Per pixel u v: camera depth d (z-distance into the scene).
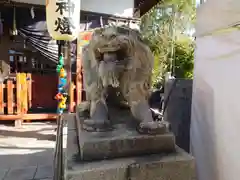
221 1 1.59
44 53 5.47
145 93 1.74
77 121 2.04
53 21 3.59
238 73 1.47
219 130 1.68
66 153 1.51
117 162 1.40
